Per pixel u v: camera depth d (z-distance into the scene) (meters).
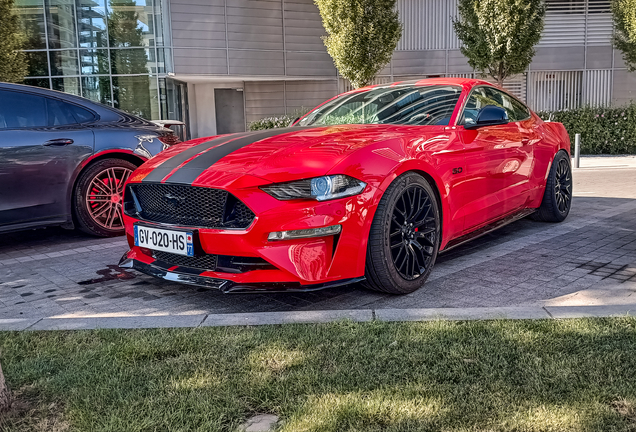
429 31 17.70
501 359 2.21
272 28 17.52
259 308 3.13
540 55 17.53
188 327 2.72
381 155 3.09
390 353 2.31
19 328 2.78
